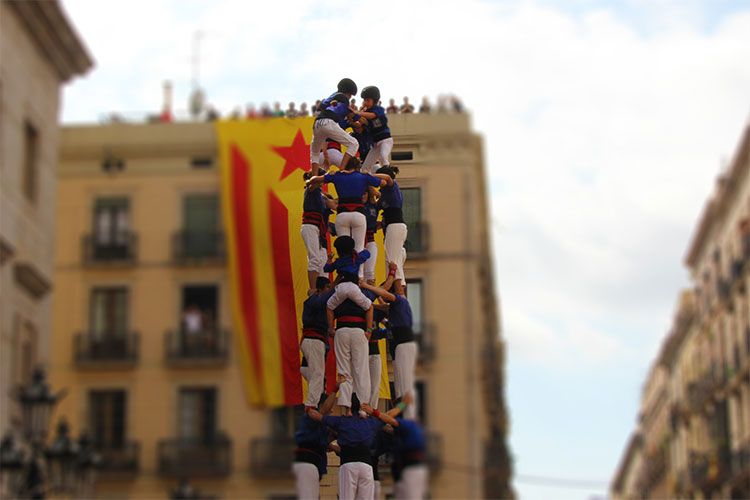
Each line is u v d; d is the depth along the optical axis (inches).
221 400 2817.4
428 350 2674.7
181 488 2532.0
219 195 2925.7
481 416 2930.6
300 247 717.9
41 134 2196.1
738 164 3545.8
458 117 2401.6
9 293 1971.0
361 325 637.9
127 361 2851.9
